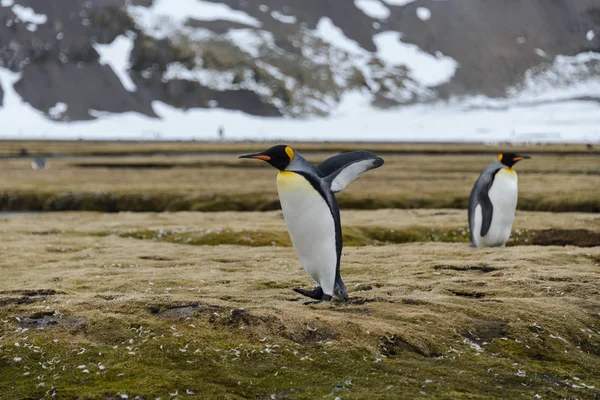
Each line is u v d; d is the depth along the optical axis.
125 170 107.94
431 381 15.27
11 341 17.38
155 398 14.59
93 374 15.77
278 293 22.33
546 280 23.64
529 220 44.09
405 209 56.41
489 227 32.56
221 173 99.88
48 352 16.86
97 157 157.88
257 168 115.44
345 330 17.61
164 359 16.31
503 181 32.31
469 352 17.14
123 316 18.78
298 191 19.08
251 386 15.11
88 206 66.06
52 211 65.56
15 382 15.56
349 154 19.94
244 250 34.03
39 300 20.92
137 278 24.86
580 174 92.56
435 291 22.22
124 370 15.82
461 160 139.00
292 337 17.34
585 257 28.97
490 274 25.16
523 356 17.20
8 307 19.81
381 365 16.03
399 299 20.70
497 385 15.31
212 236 39.69
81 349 16.95
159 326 18.00
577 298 21.27
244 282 24.14
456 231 42.56
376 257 30.00
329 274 20.05
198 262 29.70
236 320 18.11
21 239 38.09
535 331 18.38
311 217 19.30
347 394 14.53
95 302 20.25
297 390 14.88
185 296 21.05
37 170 106.75
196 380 15.31
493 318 19.19
